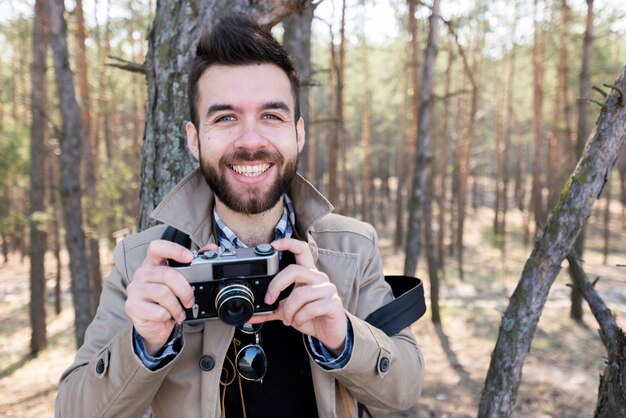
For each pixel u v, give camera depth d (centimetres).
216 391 147
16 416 805
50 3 780
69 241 855
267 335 160
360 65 2027
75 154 837
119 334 139
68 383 150
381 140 2731
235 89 143
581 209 192
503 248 1834
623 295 1362
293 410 158
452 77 1770
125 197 1634
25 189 1741
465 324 1173
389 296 177
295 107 156
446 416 691
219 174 147
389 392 154
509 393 207
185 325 151
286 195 171
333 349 144
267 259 139
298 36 603
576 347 969
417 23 1290
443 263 1777
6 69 1764
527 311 202
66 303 1678
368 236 176
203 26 235
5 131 1217
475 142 2505
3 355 1159
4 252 2266
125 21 1167
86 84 1158
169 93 239
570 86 1417
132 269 159
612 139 187
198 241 160
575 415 686
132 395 138
